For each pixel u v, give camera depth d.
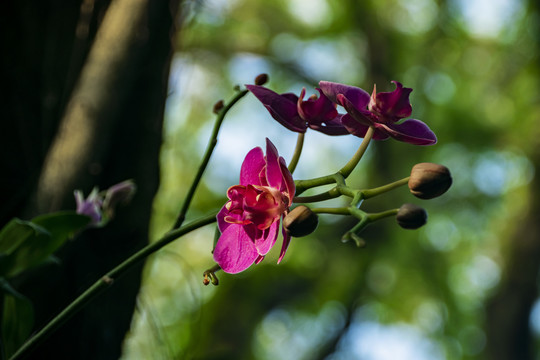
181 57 2.70
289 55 6.96
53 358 1.89
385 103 1.11
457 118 6.99
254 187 1.11
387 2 6.56
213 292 6.43
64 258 1.78
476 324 7.57
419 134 1.13
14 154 1.93
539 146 7.00
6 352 1.41
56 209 1.70
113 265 2.02
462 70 6.98
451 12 6.37
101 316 1.98
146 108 2.10
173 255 2.43
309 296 6.84
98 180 1.86
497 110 7.36
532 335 7.39
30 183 1.92
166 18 2.09
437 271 7.09
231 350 6.15
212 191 6.37
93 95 1.81
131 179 2.07
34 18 2.04
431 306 7.48
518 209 7.32
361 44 6.81
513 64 7.00
